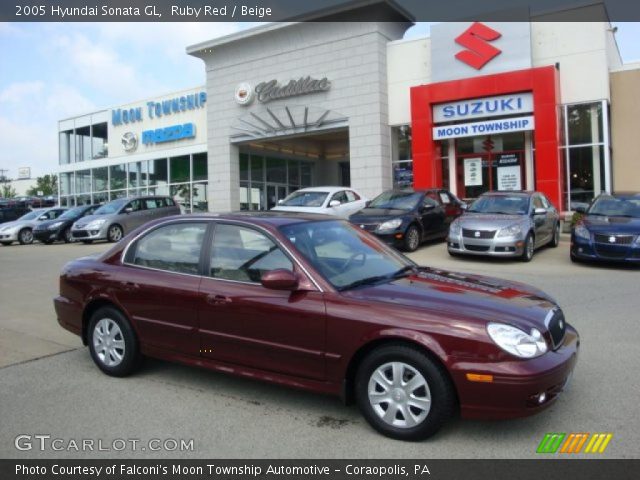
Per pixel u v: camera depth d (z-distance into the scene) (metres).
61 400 4.65
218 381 5.09
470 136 19.36
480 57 19.16
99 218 19.58
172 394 4.77
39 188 89.94
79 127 33.09
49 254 16.56
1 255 16.97
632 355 5.50
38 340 6.60
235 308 4.42
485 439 3.82
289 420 4.20
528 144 19.25
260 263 4.48
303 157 29.81
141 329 5.01
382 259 4.94
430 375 3.69
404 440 3.81
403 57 21.27
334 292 4.11
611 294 8.55
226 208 25.73
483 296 4.12
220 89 25.66
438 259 12.66
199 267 4.77
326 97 22.48
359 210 14.91
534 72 18.02
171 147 28.45
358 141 21.70
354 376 4.07
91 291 5.32
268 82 23.81
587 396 4.49
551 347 3.81
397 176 21.70
